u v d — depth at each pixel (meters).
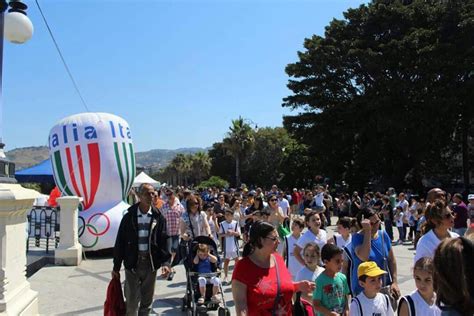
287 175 51.09
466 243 2.07
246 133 66.69
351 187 41.22
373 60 35.66
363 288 4.47
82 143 12.67
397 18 37.72
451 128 36.78
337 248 4.46
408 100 35.38
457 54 34.59
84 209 12.75
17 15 5.47
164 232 5.89
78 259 11.43
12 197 4.83
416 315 3.58
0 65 5.22
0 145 5.47
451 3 36.00
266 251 3.51
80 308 7.50
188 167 111.19
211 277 7.04
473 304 1.99
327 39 40.28
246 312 3.40
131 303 5.67
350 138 38.62
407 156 38.03
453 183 42.84
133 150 13.70
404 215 16.92
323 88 39.69
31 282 9.44
